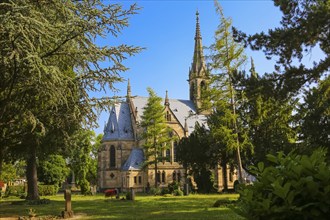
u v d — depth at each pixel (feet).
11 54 52.13
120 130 287.28
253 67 120.67
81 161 237.04
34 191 114.83
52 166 211.82
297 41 63.36
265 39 66.03
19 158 95.50
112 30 67.10
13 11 53.52
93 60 65.16
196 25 327.06
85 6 66.39
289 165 16.84
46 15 64.13
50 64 62.59
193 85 323.57
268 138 135.44
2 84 65.21
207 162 201.87
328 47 67.36
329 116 77.05
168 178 272.10
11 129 74.54
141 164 255.09
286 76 65.16
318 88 80.33
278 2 67.72
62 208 90.38
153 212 75.92
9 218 70.59
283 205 15.71
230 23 123.75
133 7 66.80
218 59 124.26
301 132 83.71
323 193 15.34
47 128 71.26
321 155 17.70
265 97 66.80
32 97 67.67
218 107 130.31
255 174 19.47
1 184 178.09
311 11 64.13
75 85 64.95
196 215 66.54
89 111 67.36
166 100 290.97
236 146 130.72
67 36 62.23
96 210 84.12
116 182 276.82
